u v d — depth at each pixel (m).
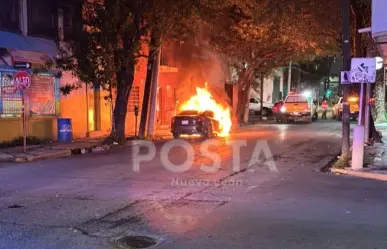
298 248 5.88
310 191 9.53
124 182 10.55
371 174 11.27
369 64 12.71
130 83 19.48
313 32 21.36
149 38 23.41
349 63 13.66
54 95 20.11
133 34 19.00
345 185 10.23
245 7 22.14
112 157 15.17
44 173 12.03
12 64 17.64
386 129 25.48
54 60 19.00
